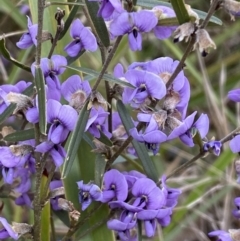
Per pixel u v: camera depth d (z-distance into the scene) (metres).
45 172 0.35
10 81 0.45
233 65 0.61
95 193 0.33
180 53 0.51
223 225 0.46
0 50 0.33
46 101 0.32
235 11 0.32
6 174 0.34
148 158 0.35
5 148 0.33
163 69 0.34
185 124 0.33
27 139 0.34
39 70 0.32
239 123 0.51
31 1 0.37
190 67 0.51
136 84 0.33
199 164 0.50
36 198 0.34
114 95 0.35
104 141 0.34
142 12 0.32
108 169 0.35
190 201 0.46
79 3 0.33
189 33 0.32
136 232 0.36
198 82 0.54
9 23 0.53
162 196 0.34
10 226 0.33
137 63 0.34
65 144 0.34
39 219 0.34
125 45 0.46
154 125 0.33
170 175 0.35
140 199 0.34
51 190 0.35
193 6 0.56
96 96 0.33
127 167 0.48
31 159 0.35
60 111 0.33
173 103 0.33
